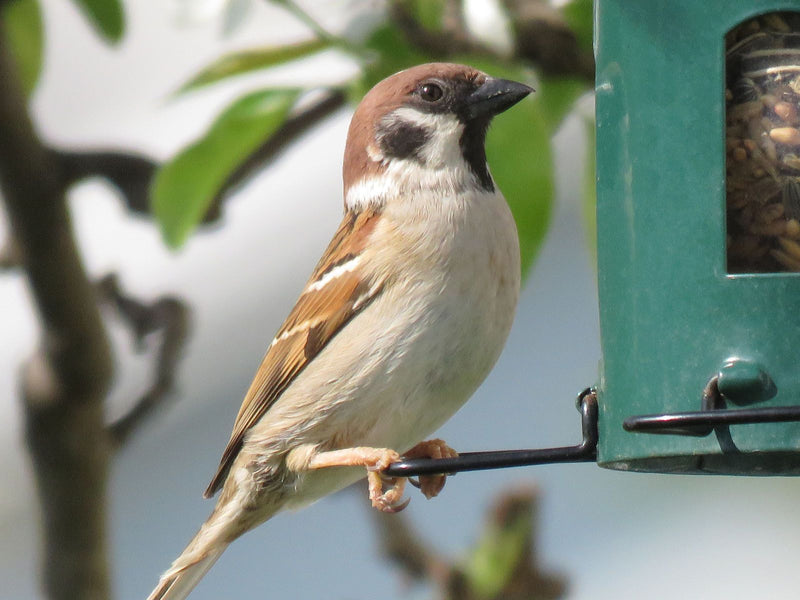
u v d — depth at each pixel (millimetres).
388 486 9953
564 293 16062
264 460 9617
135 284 15812
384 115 9688
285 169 17016
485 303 9195
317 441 9414
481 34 10062
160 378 11039
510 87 9383
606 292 8492
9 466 15625
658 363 8086
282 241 16750
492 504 10625
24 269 10141
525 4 10055
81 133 15609
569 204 12203
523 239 9258
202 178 9281
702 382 7949
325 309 9359
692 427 7523
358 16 10141
